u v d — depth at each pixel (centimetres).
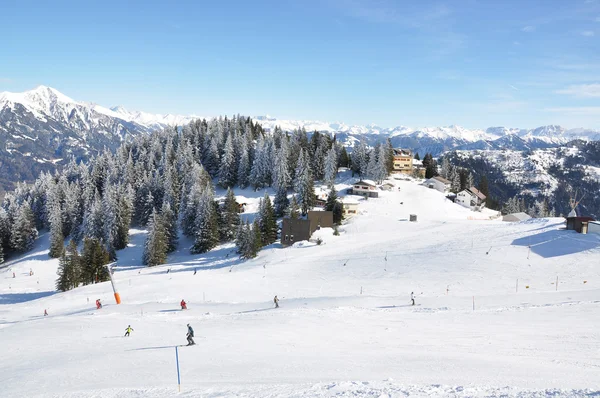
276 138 14525
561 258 4759
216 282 5619
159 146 14500
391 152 14538
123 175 12650
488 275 4553
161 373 1955
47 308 5112
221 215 9669
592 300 3378
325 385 1527
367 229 8712
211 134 15162
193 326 3356
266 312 3747
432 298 3947
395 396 1326
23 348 2875
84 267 7081
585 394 1290
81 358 2427
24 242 10450
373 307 3738
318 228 8638
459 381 1559
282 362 2058
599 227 5334
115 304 4819
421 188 12838
